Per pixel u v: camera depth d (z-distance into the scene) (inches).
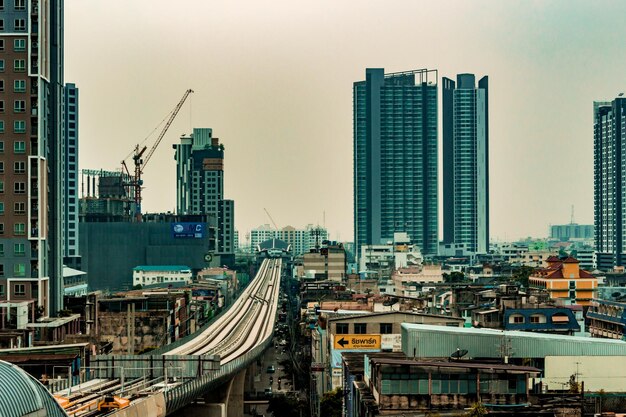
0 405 2938.0
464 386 3722.9
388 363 3710.6
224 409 6471.5
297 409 6968.5
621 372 4495.6
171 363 5772.6
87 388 5113.2
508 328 6387.8
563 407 3627.0
